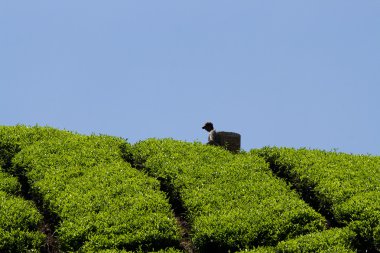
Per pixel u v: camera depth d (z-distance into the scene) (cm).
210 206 3272
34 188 3403
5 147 3869
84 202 3197
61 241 2928
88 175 3516
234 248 2953
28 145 3897
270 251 2844
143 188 3412
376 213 3036
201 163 3819
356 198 3241
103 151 3903
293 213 3166
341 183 3494
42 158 3712
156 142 4138
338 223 3250
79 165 3656
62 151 3819
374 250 2945
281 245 2864
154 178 3600
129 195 3300
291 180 3741
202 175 3638
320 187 3478
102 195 3275
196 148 4091
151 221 3048
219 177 3638
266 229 3036
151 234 2947
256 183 3569
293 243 2864
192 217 3206
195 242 2995
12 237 2831
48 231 3116
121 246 2883
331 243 2858
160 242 2959
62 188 3366
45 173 3525
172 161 3812
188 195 3391
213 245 2975
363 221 3002
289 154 3984
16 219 2995
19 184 3478
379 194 3288
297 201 3347
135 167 3909
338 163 3856
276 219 3119
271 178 3700
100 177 3503
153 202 3231
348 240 2916
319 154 4047
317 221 3145
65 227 2980
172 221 3098
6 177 3528
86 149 3884
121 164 3753
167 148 4022
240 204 3294
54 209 3177
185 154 3947
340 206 3216
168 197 3509
